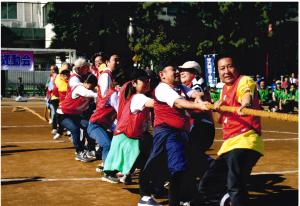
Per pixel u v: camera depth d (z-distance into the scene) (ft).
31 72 104.88
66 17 120.16
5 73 100.37
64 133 40.78
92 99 27.86
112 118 23.08
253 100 14.82
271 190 20.70
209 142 20.04
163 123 16.67
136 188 21.27
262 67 114.42
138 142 19.40
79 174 24.27
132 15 117.39
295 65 117.39
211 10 110.73
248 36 109.09
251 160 14.79
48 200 19.17
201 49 107.45
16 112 64.44
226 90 15.30
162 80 17.06
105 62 31.68
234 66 15.17
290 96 65.05
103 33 116.37
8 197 19.62
